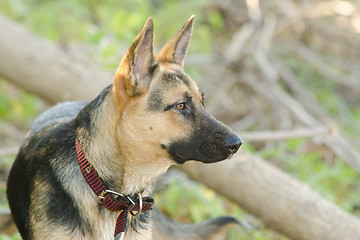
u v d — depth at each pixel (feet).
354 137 42.78
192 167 28.91
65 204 19.27
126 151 19.26
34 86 32.04
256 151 39.19
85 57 33.27
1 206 28.66
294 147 34.91
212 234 25.44
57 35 39.70
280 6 49.44
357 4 52.49
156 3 47.52
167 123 19.03
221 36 48.88
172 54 21.16
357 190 35.78
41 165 20.01
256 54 43.16
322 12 49.34
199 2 45.52
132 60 18.28
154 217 24.41
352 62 50.29
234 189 28.30
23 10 42.01
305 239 26.84
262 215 27.91
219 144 19.04
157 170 19.99
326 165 36.22
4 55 31.86
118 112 18.94
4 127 36.24
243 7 49.60
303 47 48.73
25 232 20.39
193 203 31.76
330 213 26.91
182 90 19.24
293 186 27.96
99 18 43.75
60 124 21.20
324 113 43.50
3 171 32.14
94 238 19.77
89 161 19.19
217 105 42.27
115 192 19.36
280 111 41.24
